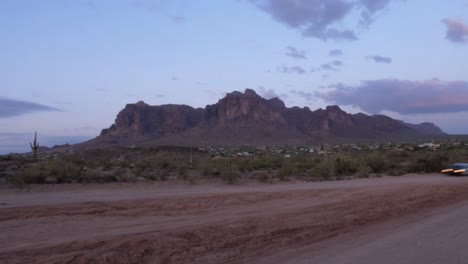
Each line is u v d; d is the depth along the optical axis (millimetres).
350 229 13977
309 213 16875
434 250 11141
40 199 21156
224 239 12008
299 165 48812
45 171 32594
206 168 40156
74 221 14594
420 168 47750
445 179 36562
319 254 10680
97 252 10109
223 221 14648
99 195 23391
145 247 10734
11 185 28562
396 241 12219
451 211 17891
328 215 16422
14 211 16234
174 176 38312
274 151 119562
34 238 11914
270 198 21422
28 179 30188
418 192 24234
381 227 14359
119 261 9727
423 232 13523
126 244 10836
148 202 19125
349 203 19797
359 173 42906
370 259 10227
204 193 23984
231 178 34312
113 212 16594
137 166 47375
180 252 10648
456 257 10453
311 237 12664
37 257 9836
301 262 9930
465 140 150000
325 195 22766
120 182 31938
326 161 45000
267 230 13289
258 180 35531
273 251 10961
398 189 25734
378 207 18609
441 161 48156
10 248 10656
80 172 35188
